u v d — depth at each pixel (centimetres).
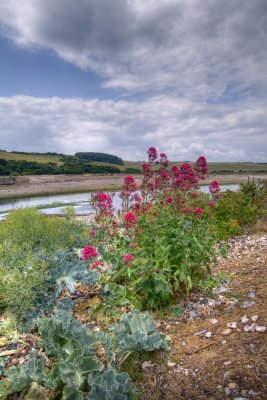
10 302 503
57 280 559
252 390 333
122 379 333
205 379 360
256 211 1174
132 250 562
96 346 444
